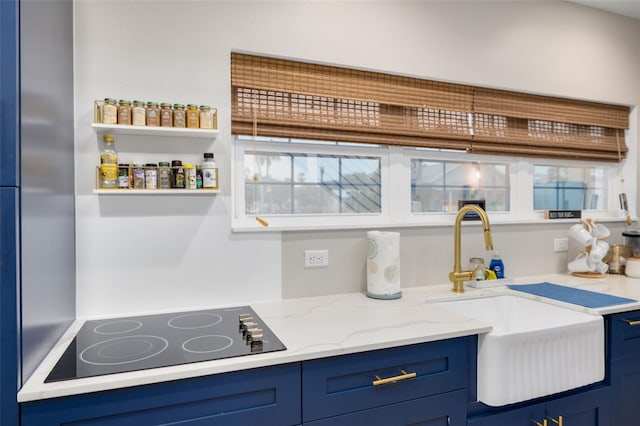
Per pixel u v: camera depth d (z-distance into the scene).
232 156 1.88
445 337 1.37
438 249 2.18
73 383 0.99
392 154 2.19
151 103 1.55
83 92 1.55
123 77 1.60
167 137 1.66
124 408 1.03
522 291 2.01
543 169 2.64
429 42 2.13
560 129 2.58
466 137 2.26
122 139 1.60
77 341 1.30
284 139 2.00
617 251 2.50
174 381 1.07
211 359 1.13
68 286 1.44
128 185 1.54
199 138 1.70
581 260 2.41
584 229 2.41
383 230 2.05
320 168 2.10
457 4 2.19
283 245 1.85
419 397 1.34
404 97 2.11
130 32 1.61
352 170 2.16
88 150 1.56
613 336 1.73
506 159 2.48
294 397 1.19
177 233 1.68
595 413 1.69
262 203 2.00
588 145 2.63
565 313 1.78
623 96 2.69
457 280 1.99
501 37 2.30
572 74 2.51
